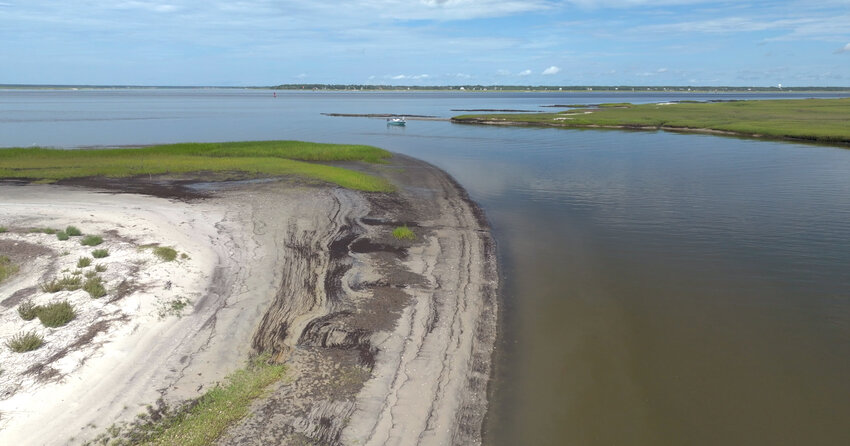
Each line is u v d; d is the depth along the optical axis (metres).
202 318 14.49
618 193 31.86
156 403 10.85
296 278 17.58
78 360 11.91
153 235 20.88
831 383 12.27
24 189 29.45
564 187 33.84
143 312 14.33
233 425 10.36
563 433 10.73
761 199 29.78
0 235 20.25
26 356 11.93
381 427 10.56
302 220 24.25
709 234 23.30
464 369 12.75
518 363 13.13
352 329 14.31
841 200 29.34
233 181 32.59
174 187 30.64
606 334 14.57
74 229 20.80
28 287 15.45
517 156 48.12
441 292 17.00
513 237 23.14
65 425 9.99
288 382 11.84
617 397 11.88
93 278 16.08
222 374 12.01
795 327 14.84
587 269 19.30
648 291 17.31
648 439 10.58
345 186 31.83
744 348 13.79
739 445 10.40
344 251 20.42
